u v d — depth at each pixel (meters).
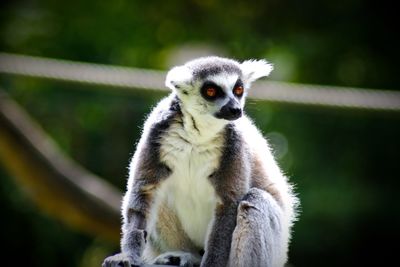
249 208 17.16
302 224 37.03
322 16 43.84
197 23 45.88
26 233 38.38
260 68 19.55
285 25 44.72
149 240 18.11
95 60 42.06
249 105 30.17
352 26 42.69
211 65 18.55
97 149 39.62
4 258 38.31
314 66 42.34
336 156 39.03
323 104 29.00
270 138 38.38
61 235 38.38
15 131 28.06
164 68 42.84
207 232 17.94
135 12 44.25
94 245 38.88
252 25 45.25
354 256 38.00
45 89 38.59
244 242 16.95
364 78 42.38
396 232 38.19
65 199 28.66
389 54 42.38
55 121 39.34
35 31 42.38
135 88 28.64
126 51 42.75
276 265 17.64
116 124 39.47
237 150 17.75
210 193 17.94
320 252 37.72
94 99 38.34
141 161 17.67
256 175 18.31
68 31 42.41
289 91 28.98
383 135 39.34
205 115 17.73
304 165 38.41
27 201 37.59
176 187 18.09
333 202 37.56
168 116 17.95
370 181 39.34
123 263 15.77
